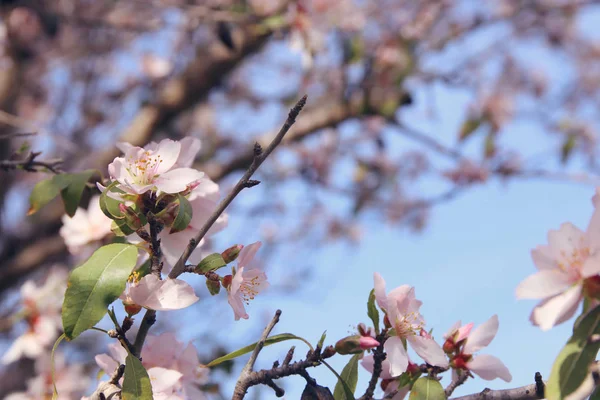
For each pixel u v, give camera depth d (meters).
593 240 1.54
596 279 1.50
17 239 7.02
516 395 1.79
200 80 6.63
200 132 8.31
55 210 6.91
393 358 1.81
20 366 5.38
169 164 1.90
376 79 6.69
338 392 1.89
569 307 1.50
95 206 2.80
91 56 8.76
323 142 8.76
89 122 8.71
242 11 5.21
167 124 6.88
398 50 6.90
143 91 8.49
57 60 8.41
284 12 5.33
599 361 1.61
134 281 1.90
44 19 6.68
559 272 1.55
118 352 2.04
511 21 9.43
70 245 2.75
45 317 4.25
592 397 1.57
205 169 6.88
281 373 1.78
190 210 1.87
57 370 4.30
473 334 1.93
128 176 1.87
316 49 5.28
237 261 1.92
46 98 8.92
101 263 1.78
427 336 1.89
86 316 1.71
